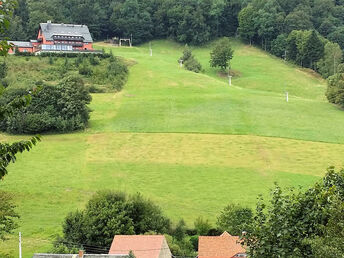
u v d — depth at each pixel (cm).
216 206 8281
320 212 2261
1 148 1666
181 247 6725
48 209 8044
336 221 2155
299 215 2325
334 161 10300
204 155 10625
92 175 9619
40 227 7275
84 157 10512
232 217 7238
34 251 6319
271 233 2288
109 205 7062
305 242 2172
